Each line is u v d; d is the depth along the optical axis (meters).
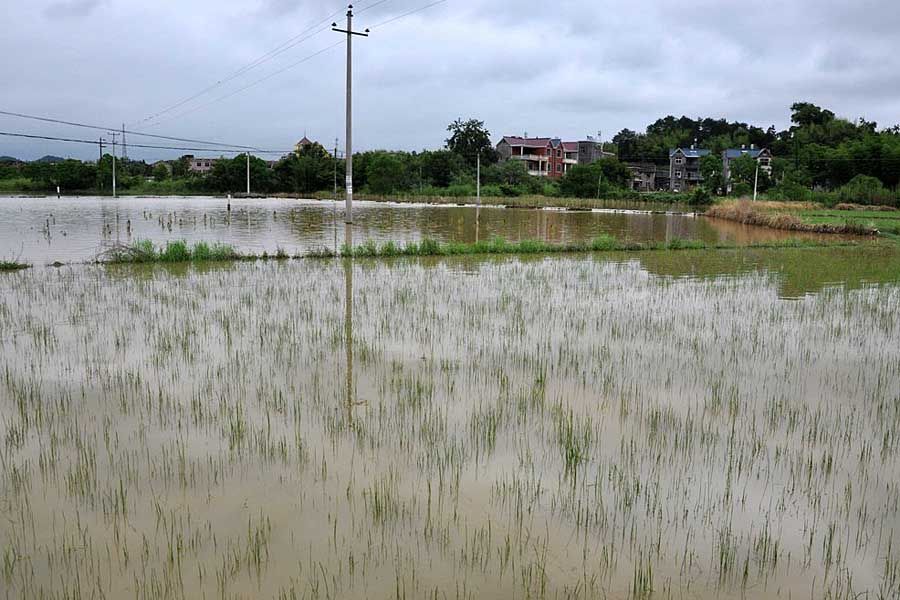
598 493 5.21
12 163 92.88
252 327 10.62
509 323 11.25
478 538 4.56
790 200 58.06
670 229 37.62
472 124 86.94
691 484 5.42
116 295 13.20
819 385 8.23
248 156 78.69
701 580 4.16
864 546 4.57
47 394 7.36
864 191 56.91
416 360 8.90
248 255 19.69
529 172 84.38
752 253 24.94
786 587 4.12
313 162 81.50
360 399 7.32
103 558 4.27
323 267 18.09
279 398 7.31
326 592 3.96
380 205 57.69
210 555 4.31
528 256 22.11
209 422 6.58
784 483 5.46
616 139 114.25
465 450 5.99
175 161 106.81
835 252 25.91
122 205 50.94
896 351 9.99
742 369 8.84
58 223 32.25
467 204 62.66
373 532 4.61
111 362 8.59
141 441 6.11
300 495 5.12
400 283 15.38
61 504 4.95
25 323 10.68
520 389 7.76
